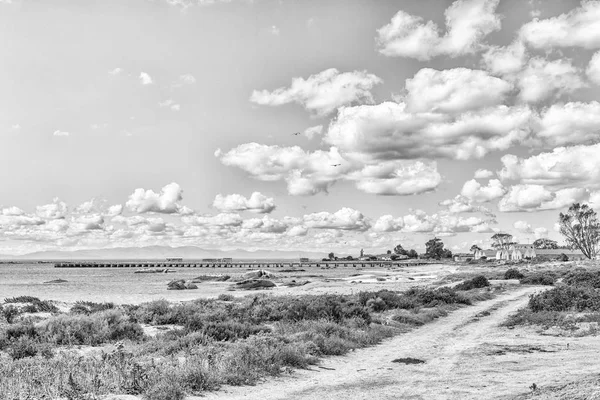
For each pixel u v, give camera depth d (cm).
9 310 2659
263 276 8756
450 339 2172
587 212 12312
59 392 1144
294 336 1966
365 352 1856
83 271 16700
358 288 6350
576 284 4719
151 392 1134
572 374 1316
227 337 2067
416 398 1145
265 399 1153
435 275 9969
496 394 1141
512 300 3959
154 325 2584
